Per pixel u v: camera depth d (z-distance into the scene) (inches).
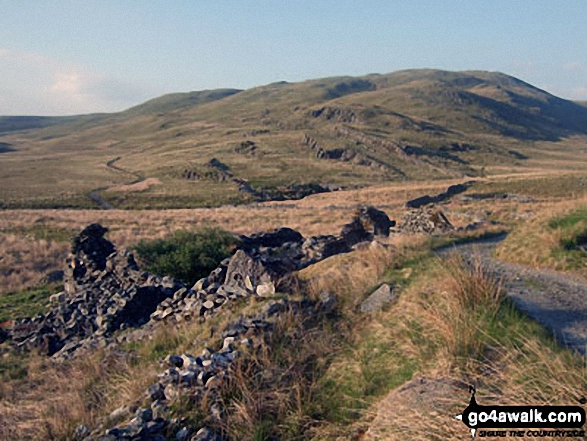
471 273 309.6
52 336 522.0
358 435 199.2
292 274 380.8
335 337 285.7
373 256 407.8
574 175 2618.1
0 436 247.0
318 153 5167.3
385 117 7347.4
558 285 343.3
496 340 231.3
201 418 216.2
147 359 325.7
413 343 249.3
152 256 682.8
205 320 362.0
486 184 2568.9
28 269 986.1
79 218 1879.9
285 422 218.5
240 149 5649.6
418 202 2069.4
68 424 241.0
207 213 2124.8
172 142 7524.6
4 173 4680.1
